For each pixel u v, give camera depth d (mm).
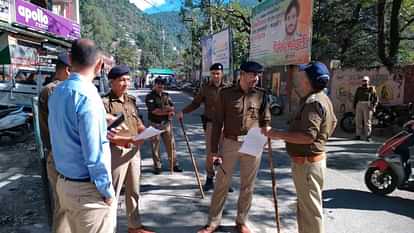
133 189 4270
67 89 2457
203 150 9031
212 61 14820
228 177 4301
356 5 20047
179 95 34688
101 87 14766
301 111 3379
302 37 10086
